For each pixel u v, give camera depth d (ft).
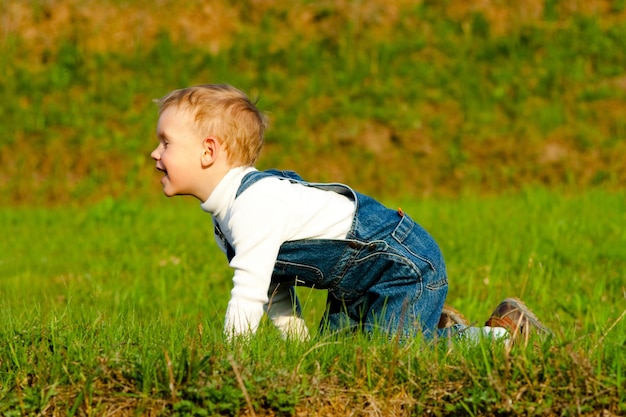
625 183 85.05
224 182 26.78
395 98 98.07
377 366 23.30
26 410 22.25
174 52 102.63
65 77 99.40
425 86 99.19
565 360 22.45
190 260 53.36
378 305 27.12
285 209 26.08
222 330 25.90
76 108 96.22
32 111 95.71
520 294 40.83
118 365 23.21
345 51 102.73
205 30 105.81
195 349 22.67
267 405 22.15
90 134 93.61
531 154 90.27
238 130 26.91
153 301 42.55
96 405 22.35
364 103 97.55
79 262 54.19
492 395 21.76
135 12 106.22
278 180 26.89
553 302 39.83
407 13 107.04
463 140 92.89
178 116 26.86
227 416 21.76
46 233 66.18
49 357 23.99
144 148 92.38
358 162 91.81
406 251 27.25
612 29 102.68
